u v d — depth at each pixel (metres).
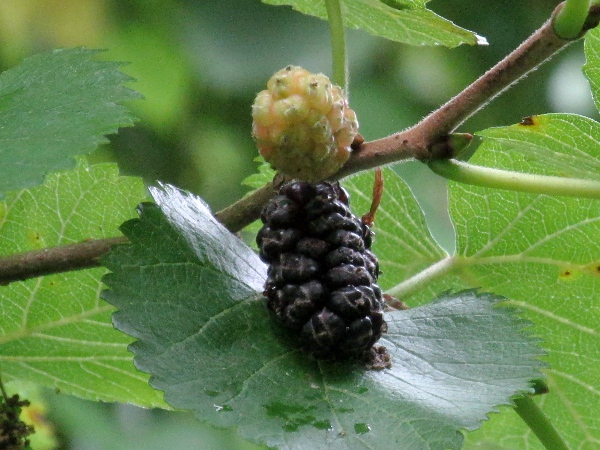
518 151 0.24
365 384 0.22
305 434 0.21
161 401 0.28
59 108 0.23
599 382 0.28
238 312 0.22
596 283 0.27
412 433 0.21
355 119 0.22
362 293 0.22
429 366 0.23
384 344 0.23
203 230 0.23
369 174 0.28
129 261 0.22
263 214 0.23
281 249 0.22
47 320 0.27
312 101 0.22
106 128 0.22
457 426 0.21
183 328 0.22
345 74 0.25
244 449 0.43
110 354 0.27
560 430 0.29
